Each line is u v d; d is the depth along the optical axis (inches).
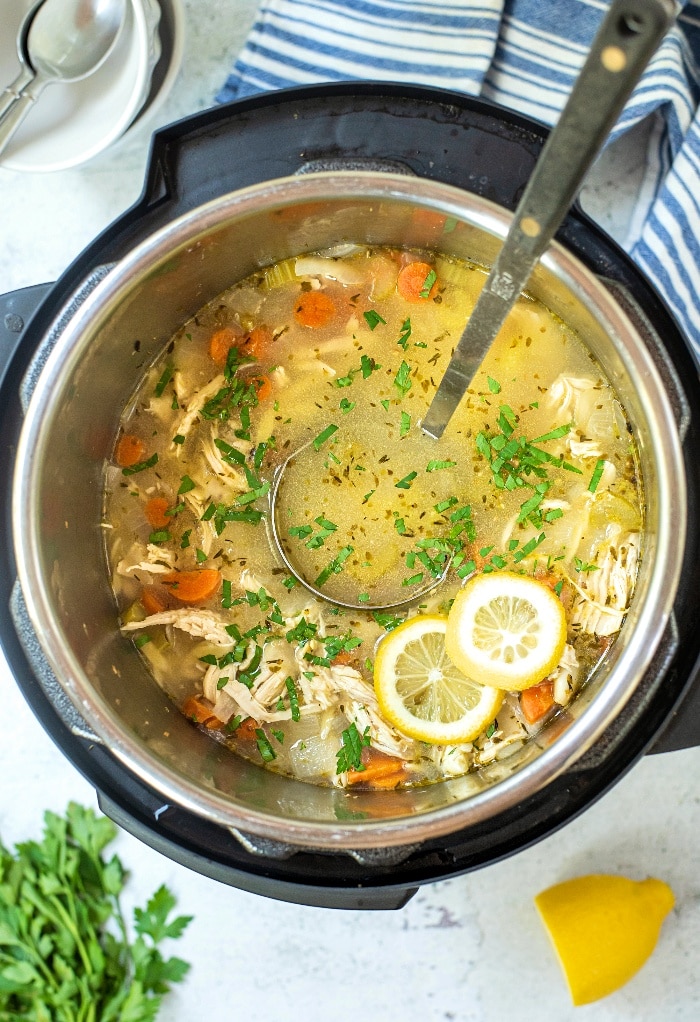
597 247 20.3
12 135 22.8
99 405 21.7
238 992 25.6
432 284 21.9
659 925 24.5
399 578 22.6
